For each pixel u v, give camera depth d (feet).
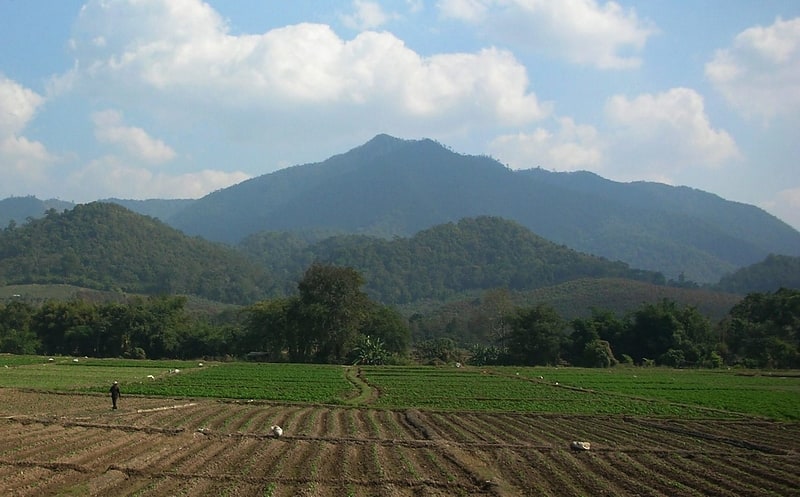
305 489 81.56
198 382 215.92
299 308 366.63
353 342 364.99
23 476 83.20
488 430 135.85
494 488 84.84
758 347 367.04
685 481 92.32
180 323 415.44
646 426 146.82
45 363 291.58
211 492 79.20
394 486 84.89
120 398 175.11
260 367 292.20
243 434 117.91
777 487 90.12
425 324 620.08
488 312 566.36
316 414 153.17
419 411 161.79
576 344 387.75
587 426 145.07
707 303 650.43
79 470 87.45
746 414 168.14
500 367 324.80
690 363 367.25
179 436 114.11
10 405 157.28
